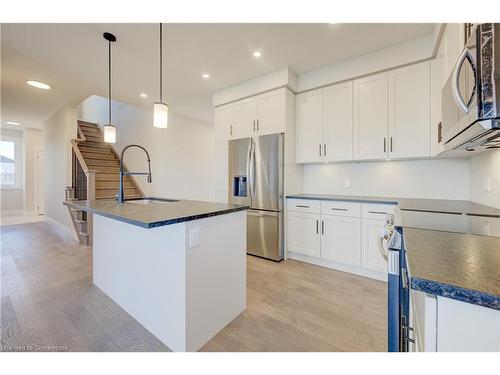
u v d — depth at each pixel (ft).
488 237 3.06
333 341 5.17
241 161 11.32
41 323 5.79
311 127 10.47
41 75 10.44
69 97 13.21
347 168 10.53
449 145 4.88
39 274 8.76
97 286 7.74
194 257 4.85
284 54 8.79
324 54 8.82
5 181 21.79
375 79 8.83
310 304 6.69
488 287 1.62
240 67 9.80
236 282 6.08
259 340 5.21
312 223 9.64
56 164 16.14
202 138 19.51
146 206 6.16
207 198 19.93
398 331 2.89
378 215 8.02
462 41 4.27
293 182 10.85
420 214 5.52
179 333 4.79
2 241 13.10
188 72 10.22
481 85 2.53
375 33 7.52
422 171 8.89
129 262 6.16
